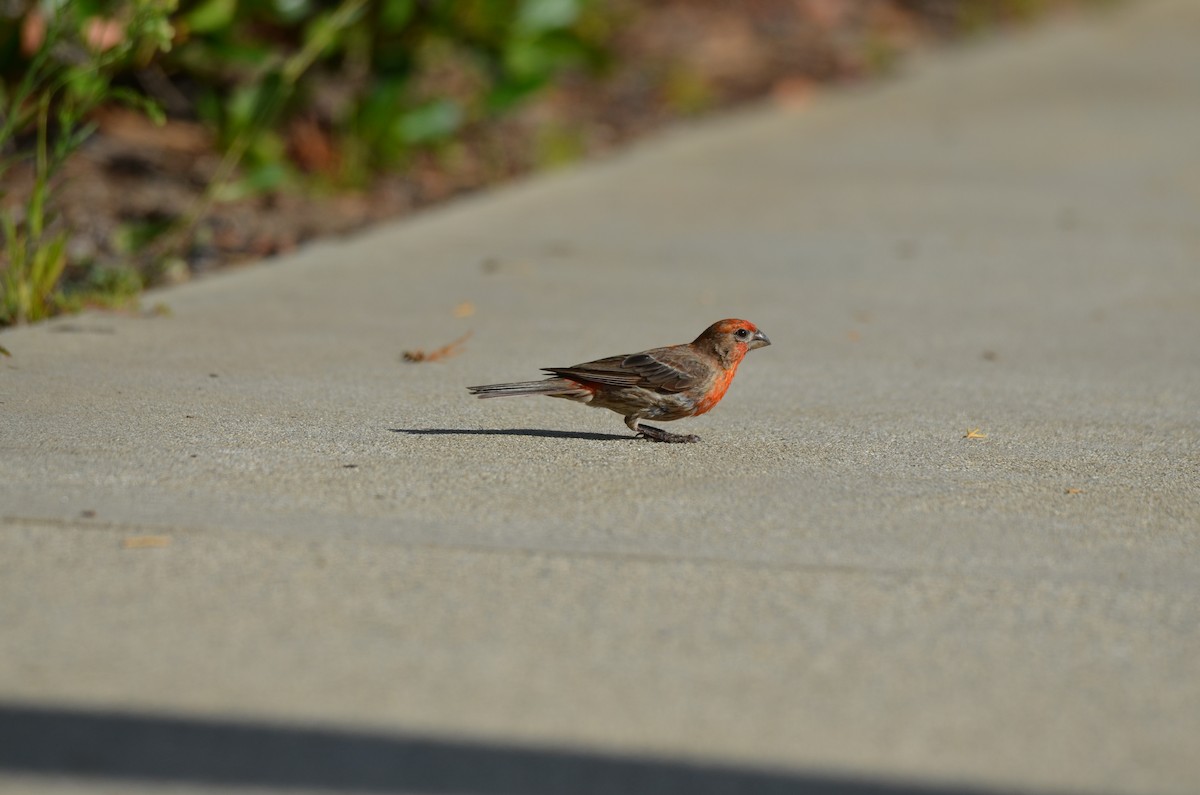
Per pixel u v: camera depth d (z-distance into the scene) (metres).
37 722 6.25
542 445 10.58
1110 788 6.01
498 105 22.11
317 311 14.74
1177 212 20.78
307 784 5.85
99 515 8.65
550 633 7.29
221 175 17.33
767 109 27.41
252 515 8.76
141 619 7.28
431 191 20.81
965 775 6.08
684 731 6.37
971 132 26.16
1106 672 7.06
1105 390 12.65
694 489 9.58
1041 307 15.84
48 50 13.48
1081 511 9.38
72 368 12.16
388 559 8.15
